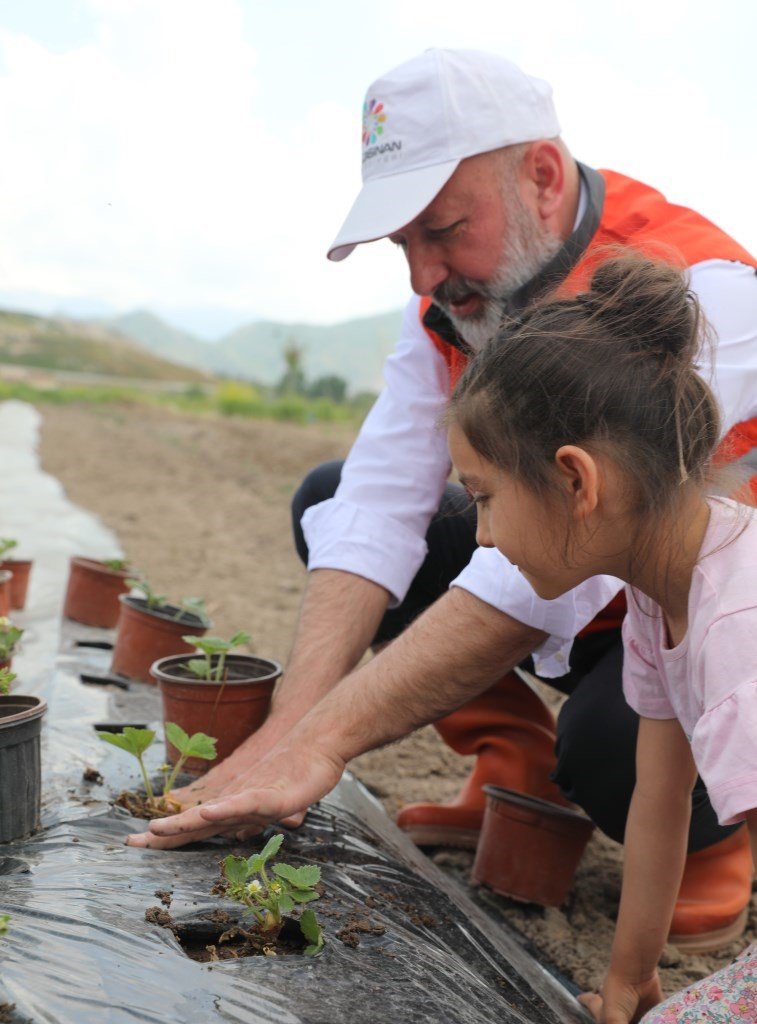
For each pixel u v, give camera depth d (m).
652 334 1.39
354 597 2.37
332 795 2.33
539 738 2.74
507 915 2.39
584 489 1.34
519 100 2.21
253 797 1.76
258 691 2.25
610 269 1.45
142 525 8.27
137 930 1.44
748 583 1.37
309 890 1.57
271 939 1.55
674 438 1.37
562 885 2.39
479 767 2.76
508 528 1.43
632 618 1.67
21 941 1.35
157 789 2.14
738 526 1.43
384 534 2.44
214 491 11.07
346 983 1.43
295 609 5.52
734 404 2.01
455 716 2.77
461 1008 1.49
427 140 2.16
